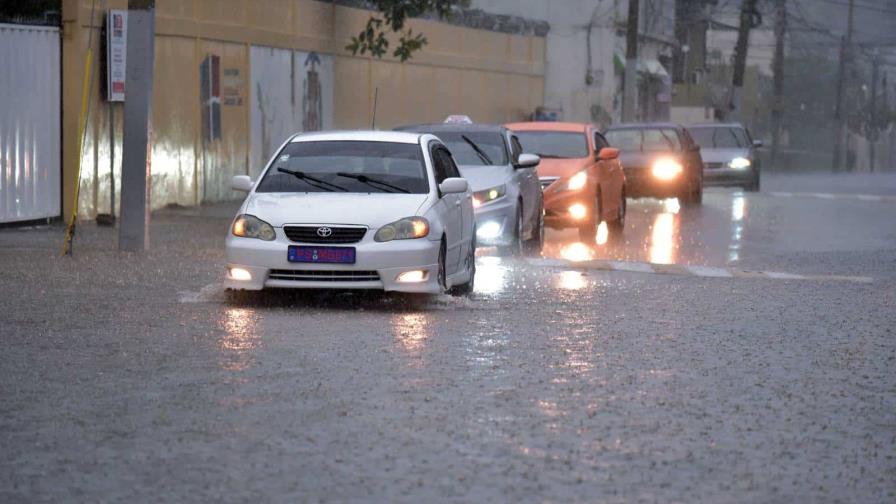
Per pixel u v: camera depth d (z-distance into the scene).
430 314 26.73
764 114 179.50
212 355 21.58
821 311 28.12
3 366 20.58
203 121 54.88
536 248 42.88
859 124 189.25
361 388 19.12
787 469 15.20
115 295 28.36
